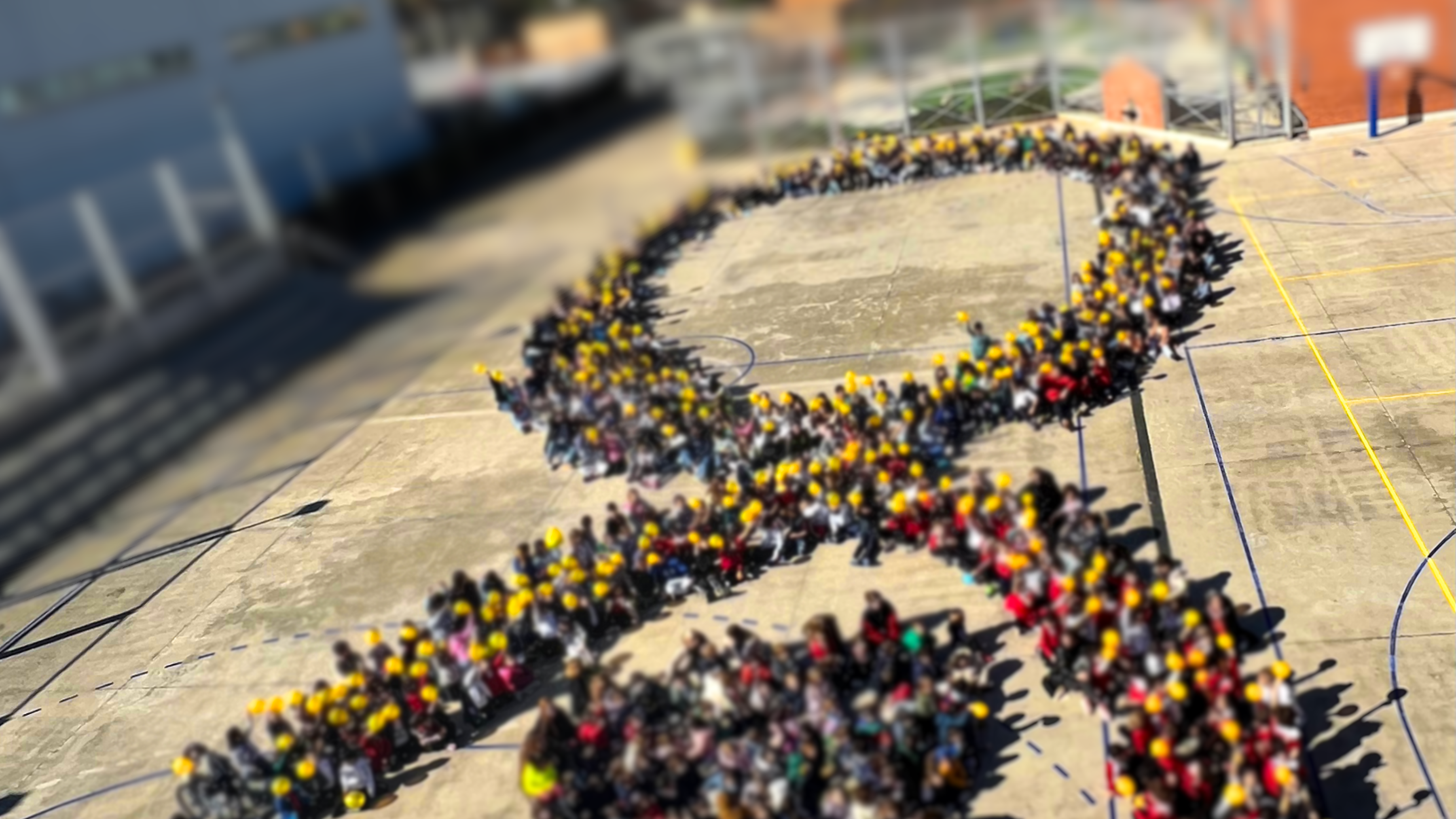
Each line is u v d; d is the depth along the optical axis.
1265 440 27.58
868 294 39.72
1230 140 45.78
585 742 20.98
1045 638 21.47
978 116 41.72
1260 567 23.42
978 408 30.39
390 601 27.75
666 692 22.03
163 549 32.16
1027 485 25.59
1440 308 31.59
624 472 31.86
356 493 32.81
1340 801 18.00
